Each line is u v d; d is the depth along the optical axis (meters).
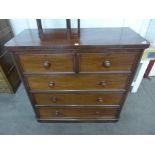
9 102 1.65
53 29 1.15
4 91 1.74
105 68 0.94
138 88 1.80
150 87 1.82
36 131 1.32
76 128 1.34
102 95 1.13
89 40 0.89
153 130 1.30
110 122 1.38
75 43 0.84
